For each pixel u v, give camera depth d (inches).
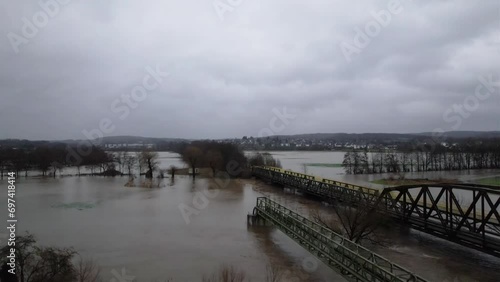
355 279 808.9
